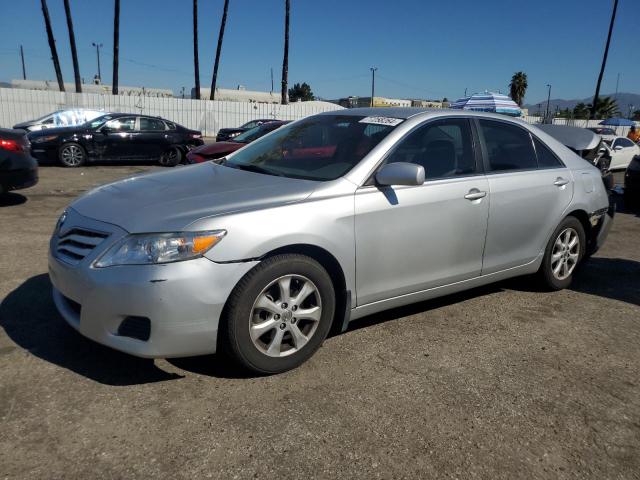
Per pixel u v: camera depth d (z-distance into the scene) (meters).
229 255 2.90
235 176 3.65
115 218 3.00
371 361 3.45
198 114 28.92
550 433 2.78
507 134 4.48
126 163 15.95
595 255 6.46
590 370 3.47
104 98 26.84
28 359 3.25
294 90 92.56
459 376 3.31
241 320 2.98
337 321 3.53
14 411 2.73
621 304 4.71
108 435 2.59
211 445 2.55
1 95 24.95
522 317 4.31
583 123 35.84
